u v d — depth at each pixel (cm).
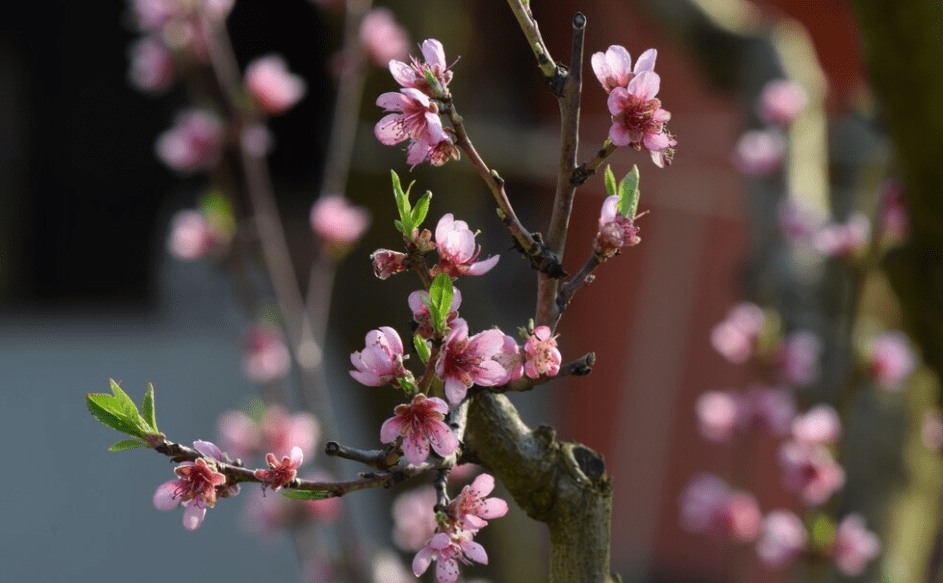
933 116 237
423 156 205
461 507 204
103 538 697
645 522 613
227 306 859
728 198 561
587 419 658
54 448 772
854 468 302
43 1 877
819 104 340
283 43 865
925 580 310
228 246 311
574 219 644
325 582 310
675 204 567
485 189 462
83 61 894
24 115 891
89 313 908
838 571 281
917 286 248
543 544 452
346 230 302
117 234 911
